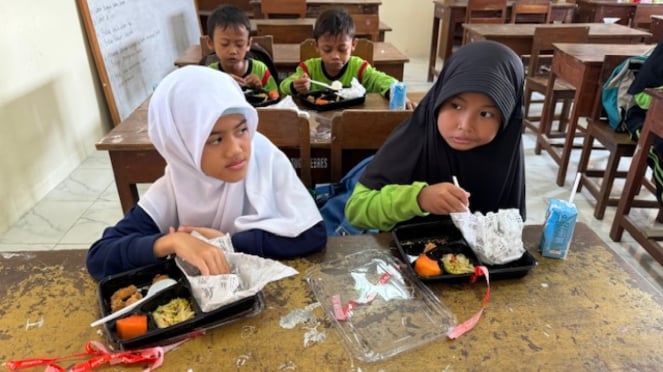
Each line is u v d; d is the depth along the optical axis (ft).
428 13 19.38
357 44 8.59
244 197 3.06
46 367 2.11
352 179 4.72
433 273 2.69
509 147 3.28
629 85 7.16
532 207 8.04
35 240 6.88
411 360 2.16
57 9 8.41
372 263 2.86
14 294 2.56
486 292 2.60
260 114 5.00
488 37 11.20
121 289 2.55
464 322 2.38
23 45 7.52
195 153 2.59
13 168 7.27
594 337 2.29
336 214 4.39
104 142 5.20
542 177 9.14
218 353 2.19
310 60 7.86
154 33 12.24
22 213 7.46
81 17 9.23
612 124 7.54
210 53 8.38
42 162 8.01
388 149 3.57
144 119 5.83
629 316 2.43
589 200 8.29
